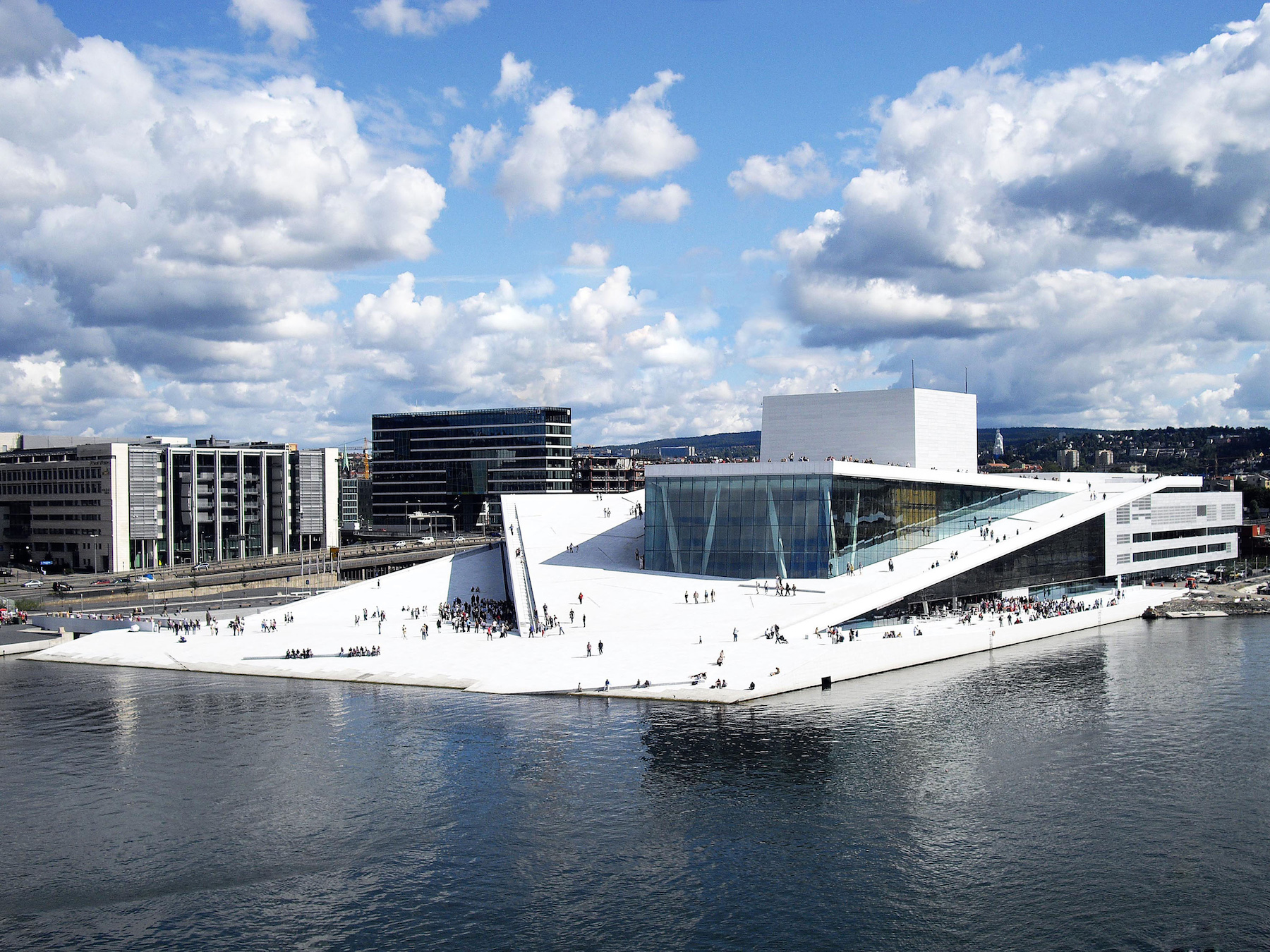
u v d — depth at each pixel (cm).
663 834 6034
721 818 6250
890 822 6191
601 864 5684
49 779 7125
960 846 5853
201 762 7412
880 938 4903
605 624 10888
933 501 13650
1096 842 5916
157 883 5569
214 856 5872
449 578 14525
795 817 6259
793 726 8050
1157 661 10719
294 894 5419
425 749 7581
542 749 7531
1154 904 5203
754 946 4847
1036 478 16350
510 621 11825
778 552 12419
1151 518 15950
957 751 7469
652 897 5319
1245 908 5172
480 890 5425
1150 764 7194
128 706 9131
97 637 12281
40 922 5181
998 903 5219
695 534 12812
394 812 6425
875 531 12838
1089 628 13200
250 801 6644
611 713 8456
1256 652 11319
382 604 13362
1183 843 5894
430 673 9875
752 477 12588
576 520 15425
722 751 7456
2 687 10144
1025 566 13375
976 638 11281
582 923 5078
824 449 16450
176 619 12950
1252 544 19975
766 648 9806
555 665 9731
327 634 11794
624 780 6881
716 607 11188
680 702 8819
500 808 6444
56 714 8881
